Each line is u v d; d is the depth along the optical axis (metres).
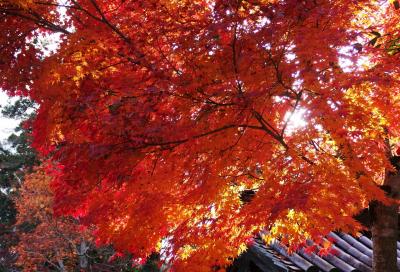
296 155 4.84
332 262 6.30
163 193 5.22
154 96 4.69
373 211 5.50
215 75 4.57
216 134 4.82
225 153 4.95
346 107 4.36
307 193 4.27
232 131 4.79
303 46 4.14
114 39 5.14
